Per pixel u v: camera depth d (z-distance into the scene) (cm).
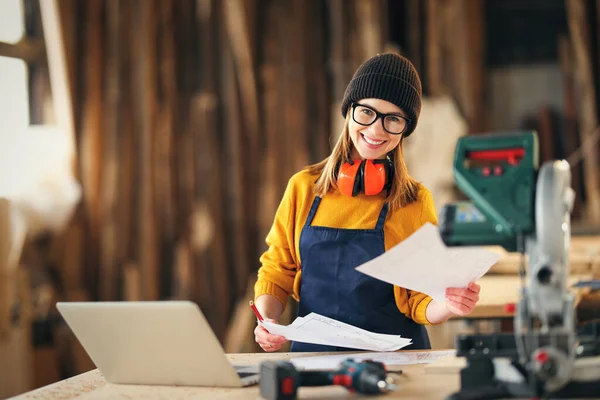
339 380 144
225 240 495
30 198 436
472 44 496
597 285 213
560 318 130
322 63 502
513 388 135
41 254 453
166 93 491
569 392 133
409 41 501
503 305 252
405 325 203
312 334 179
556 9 500
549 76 502
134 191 485
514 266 332
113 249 477
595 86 493
